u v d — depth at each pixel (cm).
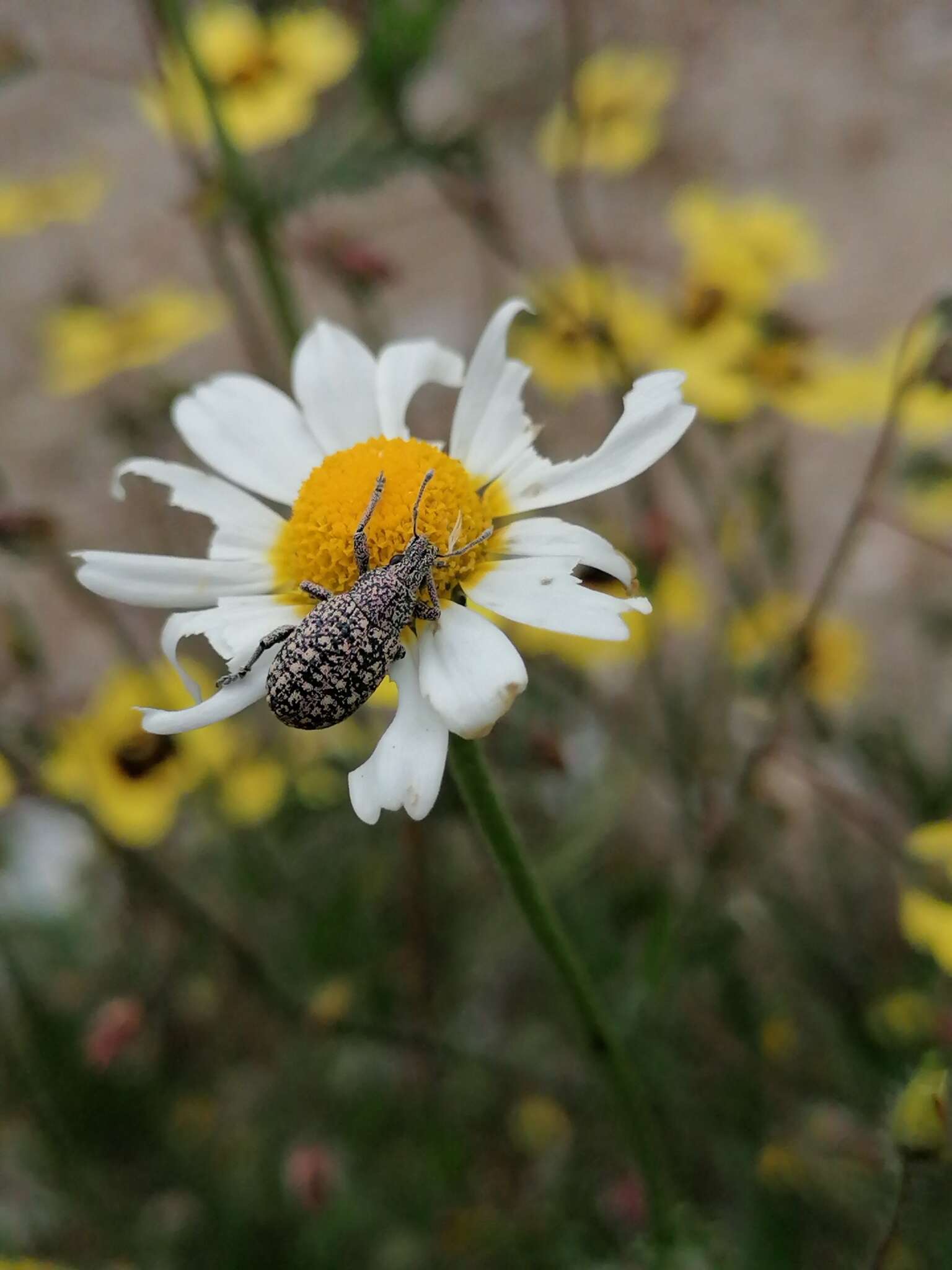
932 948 13
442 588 11
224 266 18
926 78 32
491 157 18
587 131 19
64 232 33
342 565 11
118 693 16
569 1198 17
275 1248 17
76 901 20
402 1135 18
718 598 20
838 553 15
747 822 16
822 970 17
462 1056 16
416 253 29
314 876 18
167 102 17
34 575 25
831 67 33
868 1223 16
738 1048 18
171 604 12
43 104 37
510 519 14
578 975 12
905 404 15
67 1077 18
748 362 16
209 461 12
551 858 17
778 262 17
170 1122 18
